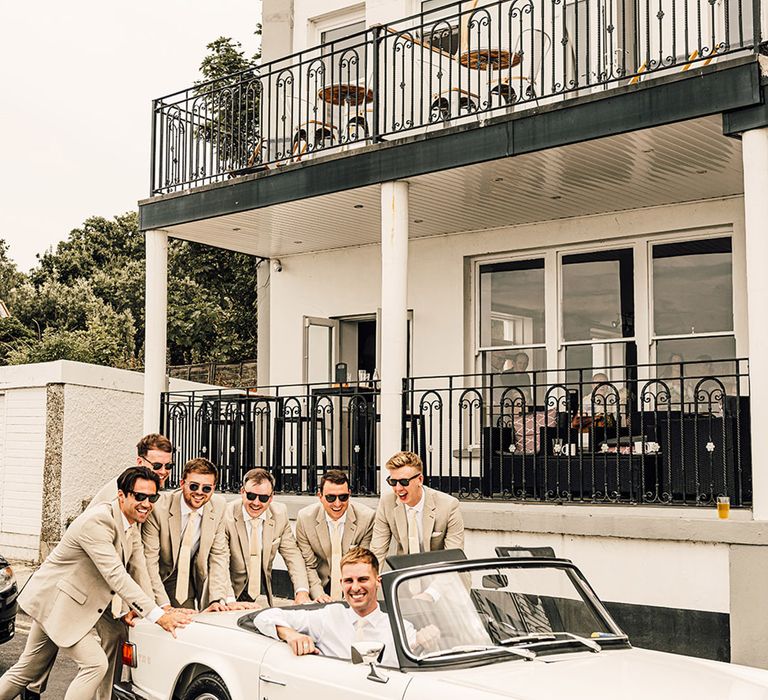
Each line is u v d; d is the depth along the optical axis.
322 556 7.49
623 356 11.98
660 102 8.95
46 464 14.84
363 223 12.83
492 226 12.86
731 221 11.20
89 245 40.19
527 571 5.46
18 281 41.38
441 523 7.26
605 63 9.57
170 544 6.97
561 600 5.48
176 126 13.12
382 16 13.96
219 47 26.94
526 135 9.77
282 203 11.73
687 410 11.37
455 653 4.93
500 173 10.49
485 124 10.04
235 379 23.45
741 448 9.19
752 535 8.03
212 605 6.53
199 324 27.27
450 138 10.30
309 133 14.17
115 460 15.58
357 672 4.90
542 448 10.53
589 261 12.33
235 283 27.58
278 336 14.90
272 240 13.91
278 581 11.65
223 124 14.35
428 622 5.05
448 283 13.27
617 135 9.25
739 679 4.70
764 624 7.97
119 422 15.69
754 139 8.49
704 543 8.30
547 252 12.59
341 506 7.25
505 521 9.43
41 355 29.92
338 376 12.17
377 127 10.98
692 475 9.17
